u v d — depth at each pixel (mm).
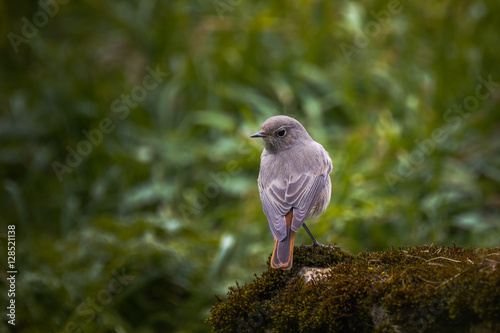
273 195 7305
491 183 11133
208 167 11602
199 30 13539
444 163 11109
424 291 4914
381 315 5117
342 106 12430
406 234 10031
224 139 11656
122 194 11719
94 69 14375
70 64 13648
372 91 12383
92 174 12469
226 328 5863
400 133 11305
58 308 9016
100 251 9703
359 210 10000
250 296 5945
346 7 12773
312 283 5664
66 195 11938
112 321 8852
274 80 12664
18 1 13938
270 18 12672
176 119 12898
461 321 4777
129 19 13758
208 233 10766
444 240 9852
